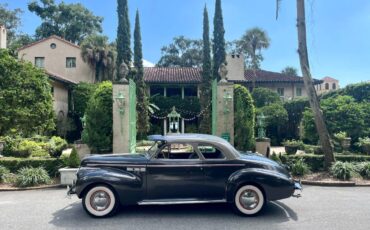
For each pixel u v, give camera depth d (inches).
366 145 558.9
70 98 1171.3
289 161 420.8
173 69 1328.7
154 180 249.0
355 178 391.9
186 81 1176.8
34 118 529.3
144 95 1105.4
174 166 249.6
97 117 470.9
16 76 528.4
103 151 472.1
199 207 275.1
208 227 222.2
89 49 1226.6
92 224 231.6
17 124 530.6
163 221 237.0
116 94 470.3
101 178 244.1
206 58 1155.9
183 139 257.8
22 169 388.8
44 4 1696.6
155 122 1172.5
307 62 444.8
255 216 247.6
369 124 631.8
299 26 445.4
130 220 240.2
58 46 1258.6
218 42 1148.5
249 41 1501.0
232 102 483.8
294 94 1300.4
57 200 308.0
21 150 574.2
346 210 263.7
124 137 467.5
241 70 1273.4
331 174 400.2
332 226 223.0
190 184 249.3
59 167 402.0
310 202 291.3
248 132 477.1
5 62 527.8
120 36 1123.3
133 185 246.8
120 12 1127.0
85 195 248.2
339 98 689.0
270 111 1024.9
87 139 472.4
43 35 1722.4
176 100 1171.3
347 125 624.4
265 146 502.3
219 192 250.1
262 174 246.4
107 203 248.4
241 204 248.1
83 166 259.1
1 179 378.0
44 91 555.5
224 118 484.1
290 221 235.3
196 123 1178.0
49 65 1254.9
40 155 591.8
